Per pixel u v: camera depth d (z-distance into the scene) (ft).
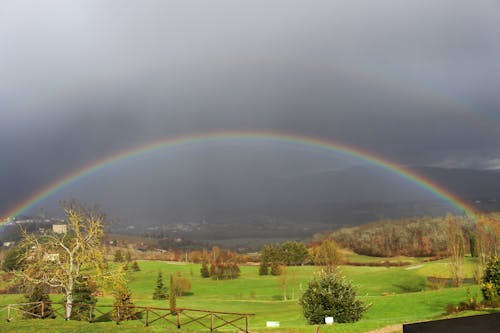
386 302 154.51
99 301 219.41
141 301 249.34
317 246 480.64
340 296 103.14
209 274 396.37
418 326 56.03
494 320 58.08
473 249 306.55
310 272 394.73
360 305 106.01
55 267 137.49
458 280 231.50
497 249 250.78
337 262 375.04
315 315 103.14
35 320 95.71
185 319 174.81
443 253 427.33
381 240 504.43
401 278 291.17
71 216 143.64
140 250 562.66
